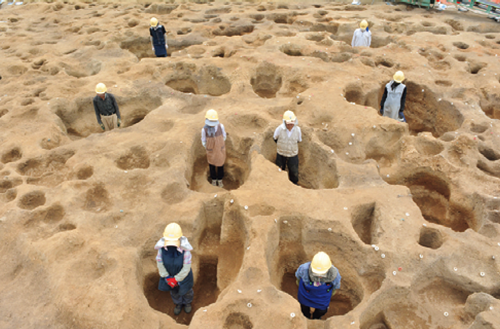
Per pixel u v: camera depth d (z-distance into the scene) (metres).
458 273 4.57
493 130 7.11
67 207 5.50
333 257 5.27
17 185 6.05
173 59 10.59
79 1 18.45
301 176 7.36
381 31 12.88
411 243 4.85
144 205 5.59
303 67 9.70
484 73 9.19
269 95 10.19
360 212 5.50
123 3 17.97
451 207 6.07
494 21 13.22
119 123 8.03
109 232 5.17
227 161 7.33
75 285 4.40
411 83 8.99
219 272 5.24
